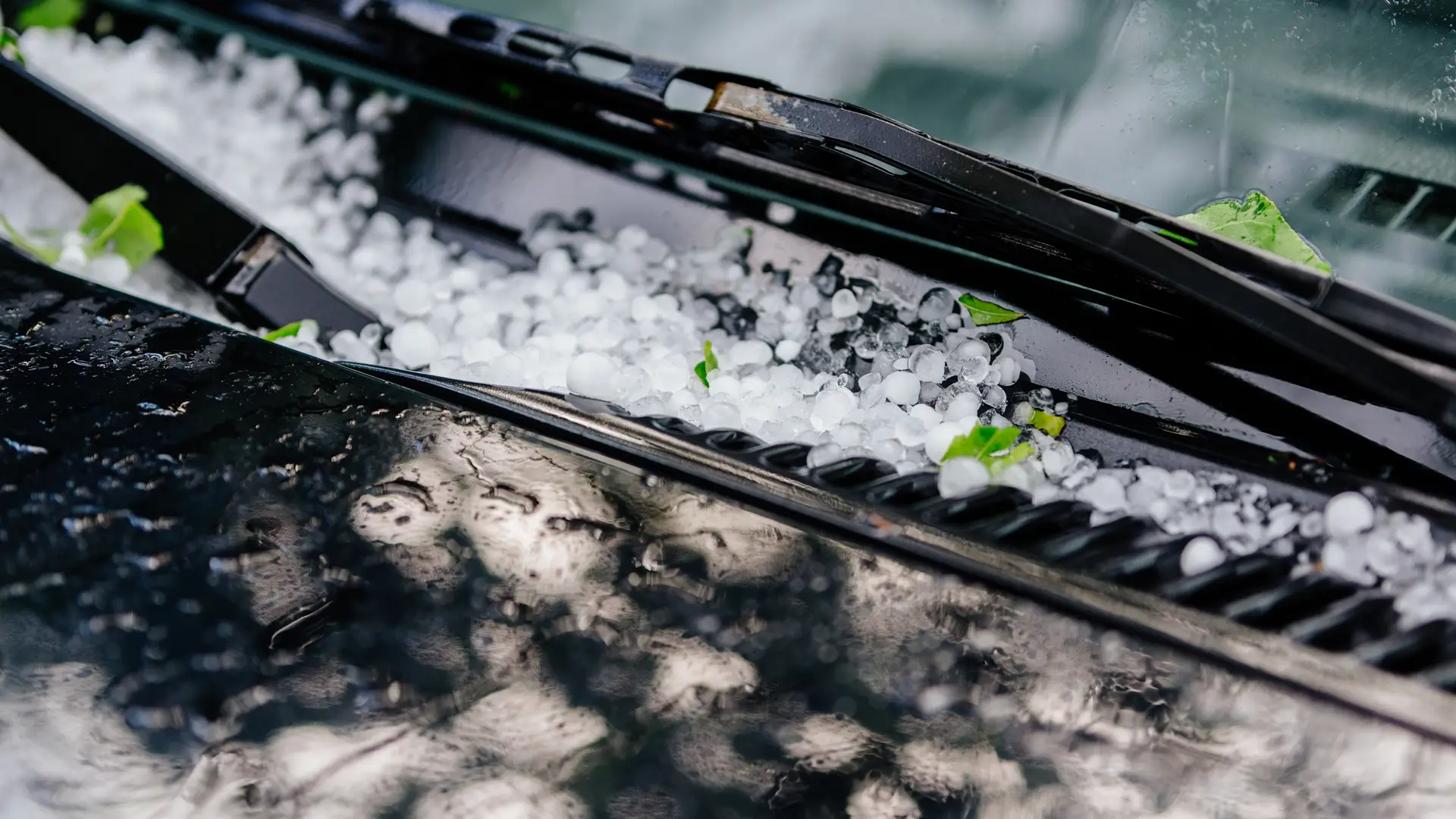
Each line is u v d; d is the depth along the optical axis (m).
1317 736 0.43
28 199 0.57
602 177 0.58
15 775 0.42
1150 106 0.65
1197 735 0.43
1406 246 0.59
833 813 0.42
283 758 0.42
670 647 0.44
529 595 0.44
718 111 0.54
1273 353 0.52
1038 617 0.45
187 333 0.49
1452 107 0.59
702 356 0.55
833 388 0.54
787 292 0.56
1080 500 0.48
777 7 0.72
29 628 0.44
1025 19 0.67
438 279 0.58
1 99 0.56
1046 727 0.43
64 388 0.48
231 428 0.47
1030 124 0.67
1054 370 0.53
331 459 0.47
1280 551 0.47
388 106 0.60
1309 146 0.61
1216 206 0.56
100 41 0.63
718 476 0.47
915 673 0.44
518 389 0.49
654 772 0.42
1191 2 0.65
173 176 0.55
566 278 0.57
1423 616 0.46
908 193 0.55
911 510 0.47
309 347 0.55
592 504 0.46
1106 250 0.50
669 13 0.73
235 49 0.62
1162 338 0.53
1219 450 0.51
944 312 0.55
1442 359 0.48
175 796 0.42
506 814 0.42
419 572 0.45
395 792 0.42
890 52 0.70
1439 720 0.44
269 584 0.44
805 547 0.46
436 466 0.47
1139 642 0.45
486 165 0.59
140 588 0.44
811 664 0.44
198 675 0.43
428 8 0.59
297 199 0.60
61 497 0.46
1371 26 0.61
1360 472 0.50
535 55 0.58
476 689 0.43
